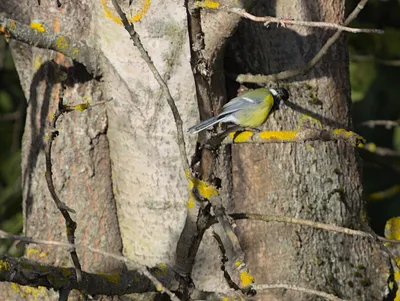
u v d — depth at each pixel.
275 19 7.35
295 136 7.59
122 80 9.94
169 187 10.03
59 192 10.42
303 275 10.43
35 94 10.58
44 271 8.03
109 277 8.45
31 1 10.38
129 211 10.30
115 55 9.89
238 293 7.84
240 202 10.52
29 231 10.66
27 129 10.73
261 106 9.69
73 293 10.30
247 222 10.52
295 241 10.44
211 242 10.09
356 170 10.82
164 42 9.71
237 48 10.59
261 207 10.46
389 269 10.73
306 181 10.49
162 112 9.91
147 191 10.10
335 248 10.55
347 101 10.90
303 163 10.49
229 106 9.63
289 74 9.93
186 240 8.19
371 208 17.78
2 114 17.31
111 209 10.45
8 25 9.38
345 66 10.90
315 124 10.55
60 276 8.09
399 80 17.39
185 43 9.72
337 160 10.63
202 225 8.04
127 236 10.36
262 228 10.49
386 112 17.64
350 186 10.72
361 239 10.70
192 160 8.09
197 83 7.93
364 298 10.61
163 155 9.98
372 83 17.47
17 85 17.36
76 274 8.16
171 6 9.67
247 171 10.49
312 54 10.64
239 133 7.95
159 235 10.12
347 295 10.52
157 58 9.77
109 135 10.38
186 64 9.76
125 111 10.05
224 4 8.92
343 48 10.88
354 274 10.59
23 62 10.90
